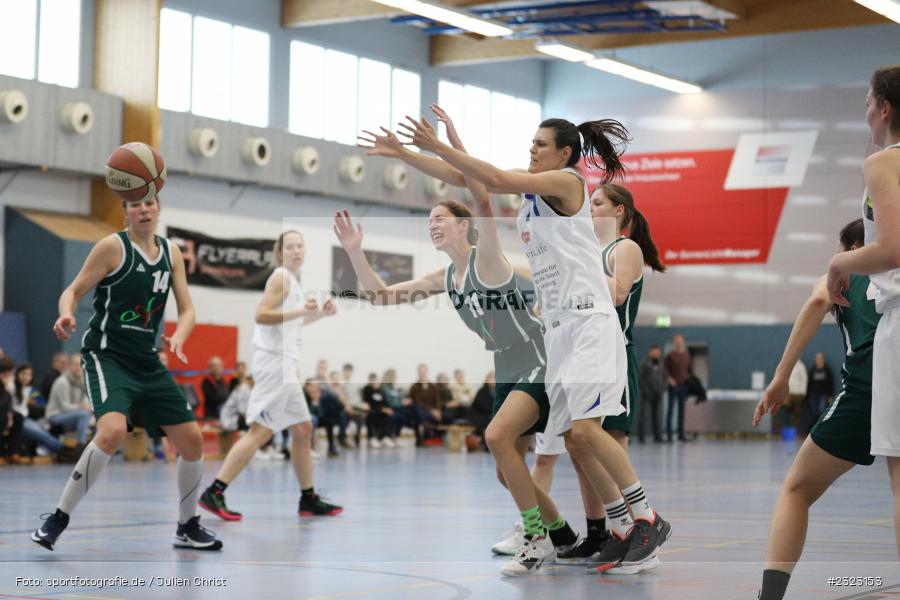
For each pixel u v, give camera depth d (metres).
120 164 5.14
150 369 5.32
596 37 24.27
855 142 25.14
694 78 26.72
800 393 24.17
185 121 19.30
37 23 18.02
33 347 17.45
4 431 13.80
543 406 4.81
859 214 25.00
